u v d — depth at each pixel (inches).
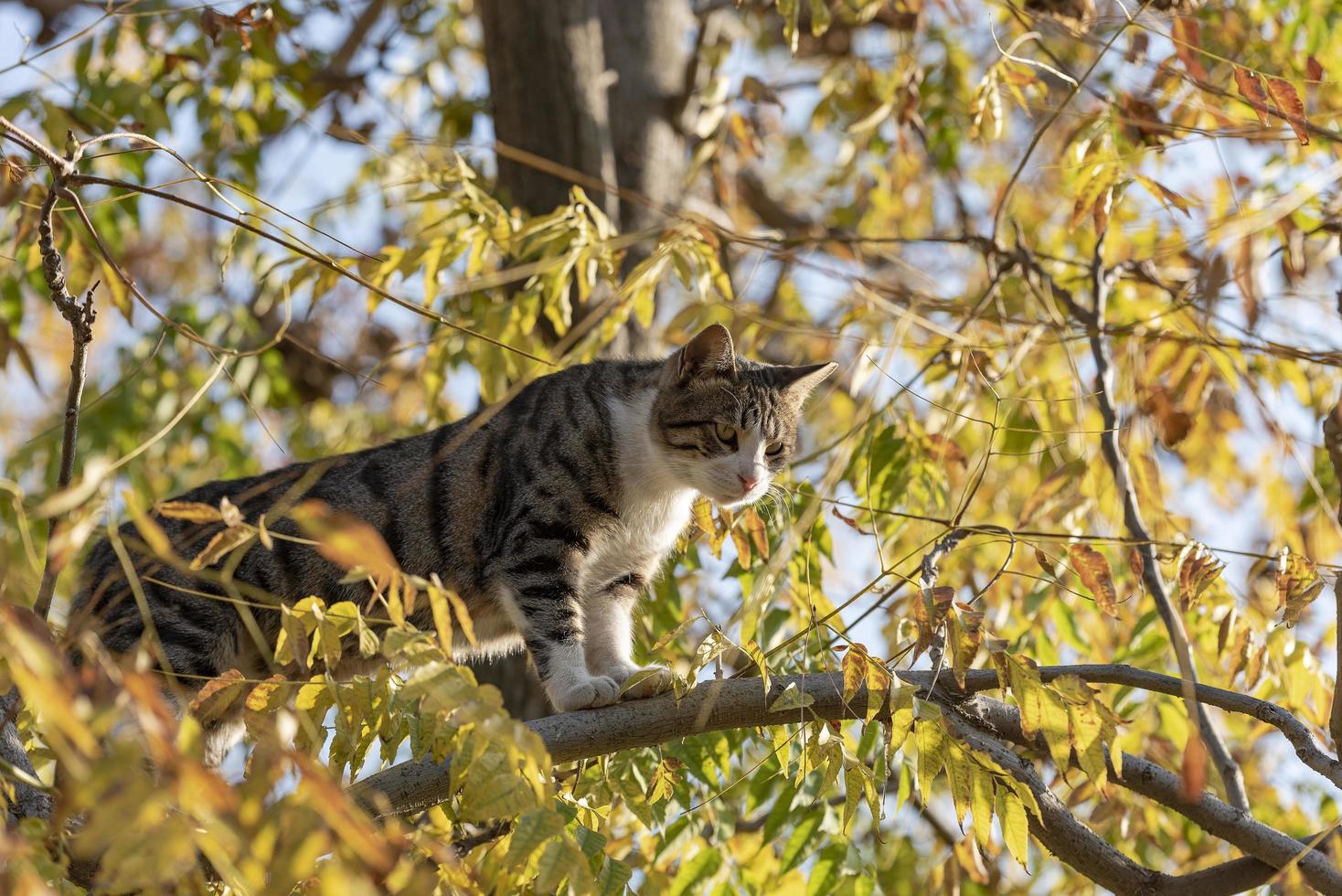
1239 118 289.1
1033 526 295.3
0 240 315.9
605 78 371.9
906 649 205.9
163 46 379.9
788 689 186.5
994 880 309.1
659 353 350.0
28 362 266.7
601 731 200.2
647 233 296.0
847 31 457.4
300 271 278.8
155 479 393.7
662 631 295.6
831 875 227.9
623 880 170.1
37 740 203.9
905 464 283.4
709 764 237.5
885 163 443.2
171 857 114.6
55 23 345.4
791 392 296.0
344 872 116.5
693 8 463.8
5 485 137.8
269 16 294.7
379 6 465.1
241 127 393.1
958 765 176.4
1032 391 317.1
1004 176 491.2
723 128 394.9
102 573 253.6
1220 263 270.2
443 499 267.1
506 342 278.4
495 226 287.0
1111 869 203.3
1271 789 312.3
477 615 272.7
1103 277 301.9
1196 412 298.4
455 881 147.1
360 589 252.2
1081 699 173.6
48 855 139.4
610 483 269.0
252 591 169.3
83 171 303.7
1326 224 292.5
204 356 406.6
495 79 370.6
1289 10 351.3
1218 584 253.6
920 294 317.4
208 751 241.4
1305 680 249.1
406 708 163.0
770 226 585.6
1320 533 316.5
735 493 272.2
